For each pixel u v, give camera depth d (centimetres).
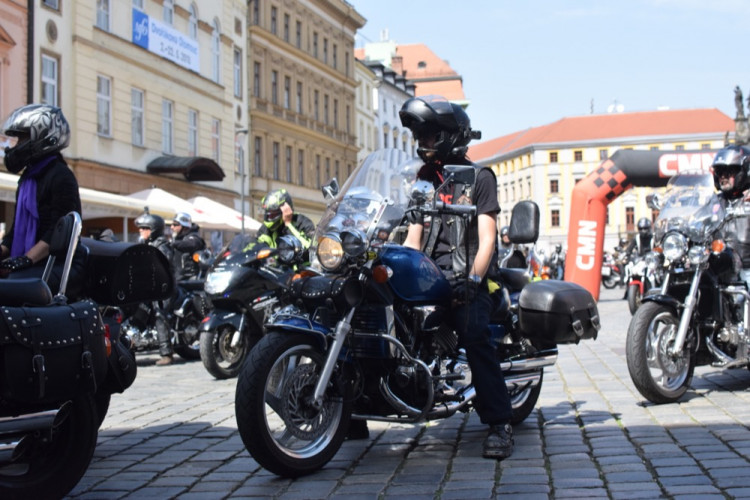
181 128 3422
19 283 396
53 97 2628
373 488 430
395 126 7525
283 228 989
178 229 1233
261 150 4478
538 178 11044
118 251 488
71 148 2691
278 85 4709
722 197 693
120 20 2980
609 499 395
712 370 839
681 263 674
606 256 3925
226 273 941
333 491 429
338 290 461
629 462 464
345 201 488
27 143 488
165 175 3228
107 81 2916
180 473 475
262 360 444
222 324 932
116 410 709
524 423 591
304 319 464
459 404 496
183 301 1141
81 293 482
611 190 2420
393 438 555
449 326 506
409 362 474
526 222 486
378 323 474
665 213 928
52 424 383
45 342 379
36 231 489
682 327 643
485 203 499
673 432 539
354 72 6025
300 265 738
